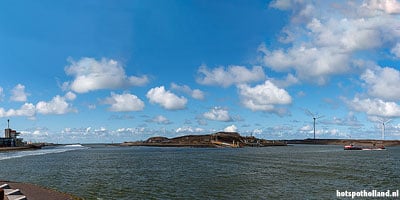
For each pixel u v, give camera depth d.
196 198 45.66
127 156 176.62
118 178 70.44
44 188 48.00
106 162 126.25
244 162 119.00
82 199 43.53
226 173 79.50
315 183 59.91
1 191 33.81
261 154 185.25
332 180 64.12
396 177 69.00
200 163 116.69
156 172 83.94
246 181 63.22
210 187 55.69
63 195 43.62
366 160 127.19
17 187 46.84
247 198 45.53
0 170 93.25
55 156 177.50
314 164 105.69
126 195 48.12
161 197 46.50
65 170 91.62
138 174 78.88
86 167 102.06
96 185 59.12
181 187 55.88
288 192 50.22
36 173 83.56
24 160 140.88
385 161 121.56
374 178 67.31
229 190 52.38
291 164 106.06
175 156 173.62
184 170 89.12
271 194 48.56
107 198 45.66
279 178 67.88
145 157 164.75
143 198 45.69
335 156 160.00
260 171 83.81
